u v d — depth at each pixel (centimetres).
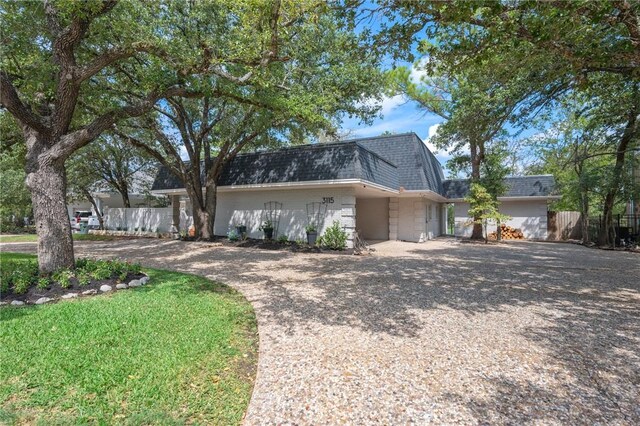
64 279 558
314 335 390
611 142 1247
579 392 273
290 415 241
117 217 2052
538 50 501
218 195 1573
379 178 1305
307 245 1252
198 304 503
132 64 854
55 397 258
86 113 922
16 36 678
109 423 230
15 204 2117
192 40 690
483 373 302
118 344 352
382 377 294
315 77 1069
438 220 2252
